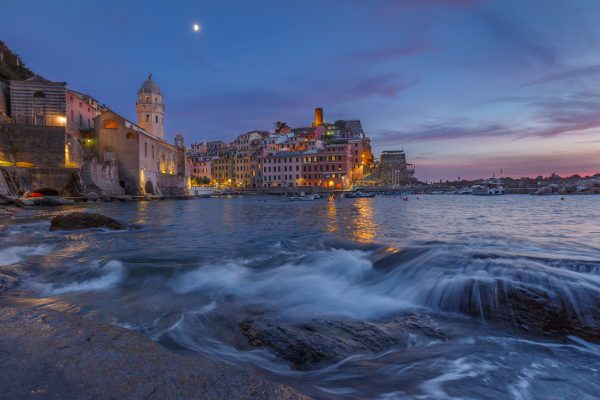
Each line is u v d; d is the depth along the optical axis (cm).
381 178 13788
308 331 570
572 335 567
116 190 6725
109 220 1991
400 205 5541
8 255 1202
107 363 323
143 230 2039
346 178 11469
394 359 490
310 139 13300
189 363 332
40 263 1082
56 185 5462
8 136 5688
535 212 3647
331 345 520
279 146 13412
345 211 4056
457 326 611
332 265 1002
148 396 266
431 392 401
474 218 2870
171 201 7112
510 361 484
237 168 13375
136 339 386
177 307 712
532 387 418
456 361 483
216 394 274
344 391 402
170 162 9594
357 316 670
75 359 329
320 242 1418
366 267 948
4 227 1991
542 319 597
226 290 827
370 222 2566
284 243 1509
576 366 473
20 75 8225
